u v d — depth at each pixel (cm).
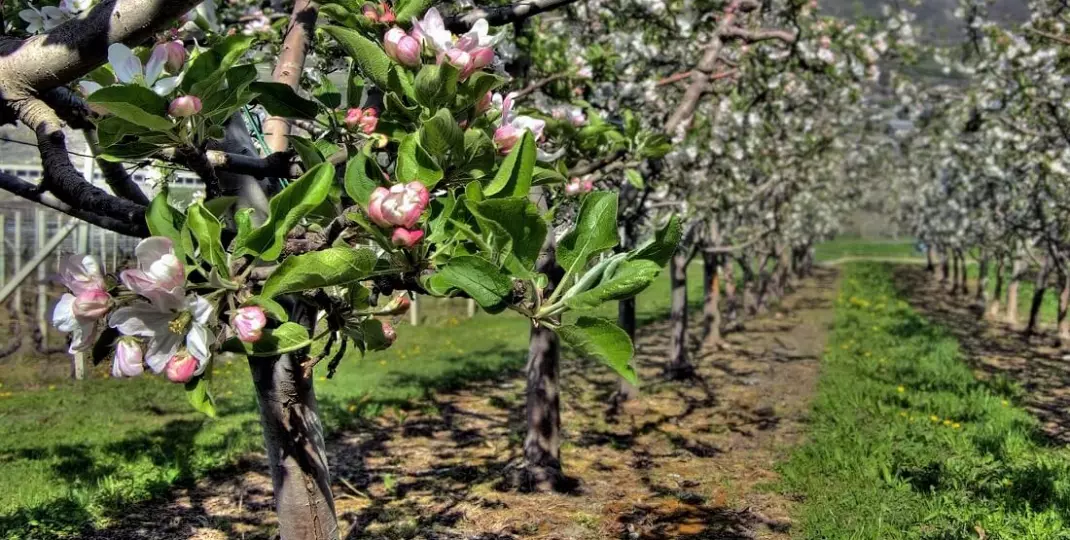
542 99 567
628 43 719
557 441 593
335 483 595
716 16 671
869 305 1861
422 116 157
